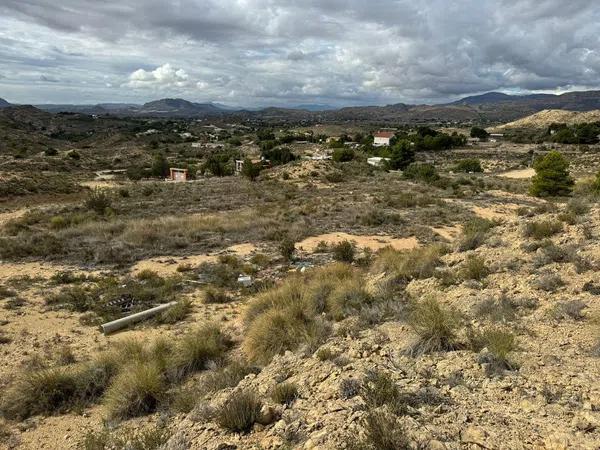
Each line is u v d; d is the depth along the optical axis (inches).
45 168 2839.6
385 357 241.6
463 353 231.5
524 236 442.9
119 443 218.8
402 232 884.6
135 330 423.2
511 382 191.6
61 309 482.0
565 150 3742.6
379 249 682.2
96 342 394.3
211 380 279.0
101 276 612.4
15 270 644.7
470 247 470.3
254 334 332.5
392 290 391.9
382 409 173.5
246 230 928.3
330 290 412.2
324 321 339.3
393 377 208.8
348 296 378.9
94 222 1025.5
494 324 265.6
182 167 3198.8
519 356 218.4
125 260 696.4
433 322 251.9
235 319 436.1
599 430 148.3
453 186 1700.3
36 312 471.5
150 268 653.9
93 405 288.2
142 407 268.4
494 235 487.8
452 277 380.8
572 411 163.2
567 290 303.3
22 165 2738.7
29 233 924.0
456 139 4569.4
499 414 166.9
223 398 232.8
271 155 3053.6
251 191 1694.1
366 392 189.8
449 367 215.2
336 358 246.5
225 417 196.2
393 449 145.3
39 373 303.7
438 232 877.2
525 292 314.8
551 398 175.8
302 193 1604.3
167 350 344.8
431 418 166.2
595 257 343.0
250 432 191.5
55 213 1241.4
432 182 1828.2
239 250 760.3
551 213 527.2
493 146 4510.3
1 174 1971.0
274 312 353.7
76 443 243.1
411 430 155.8
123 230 924.6
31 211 1326.3
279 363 271.3
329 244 783.1
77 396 294.8
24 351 373.4
